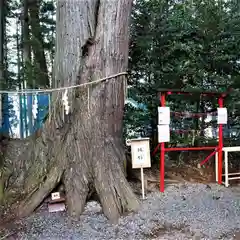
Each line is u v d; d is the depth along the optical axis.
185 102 4.40
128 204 2.76
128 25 3.00
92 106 2.82
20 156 3.17
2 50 5.54
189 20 4.26
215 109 4.38
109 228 2.41
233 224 2.50
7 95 4.88
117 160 2.93
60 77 2.92
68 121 2.86
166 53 4.18
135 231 2.35
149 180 3.55
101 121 2.85
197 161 4.23
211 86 4.27
